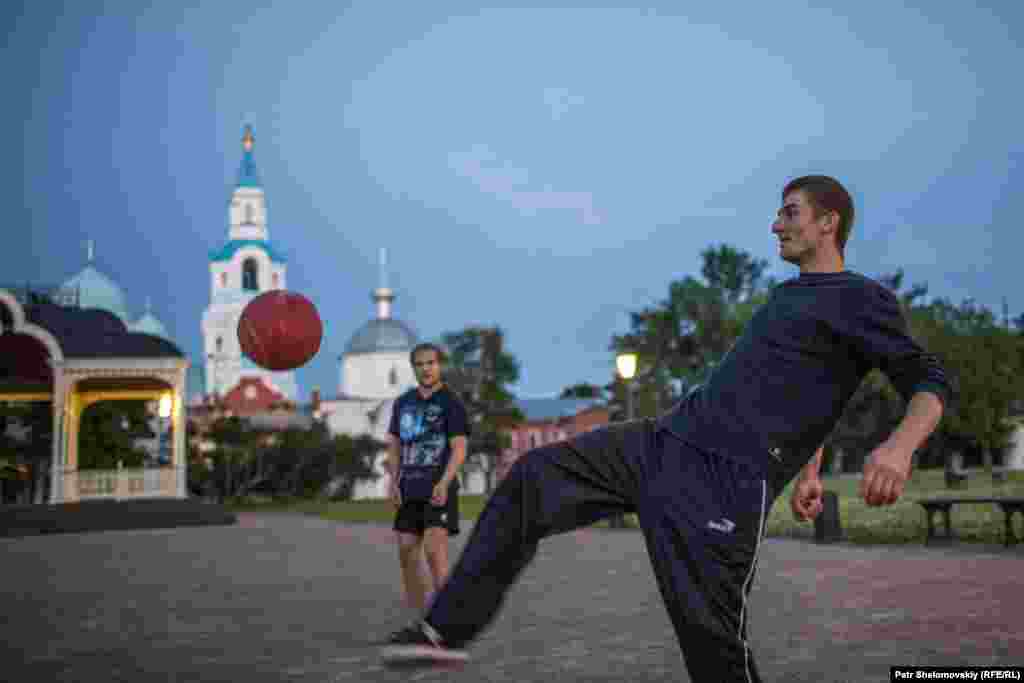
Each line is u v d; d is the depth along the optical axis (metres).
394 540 19.09
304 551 16.39
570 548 15.03
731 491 2.83
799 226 3.07
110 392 35.00
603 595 9.20
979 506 21.88
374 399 101.19
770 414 2.88
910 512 20.30
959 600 8.09
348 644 6.79
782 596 8.64
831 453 55.25
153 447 46.00
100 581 11.82
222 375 121.75
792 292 3.00
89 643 7.04
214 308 122.94
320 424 73.31
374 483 86.19
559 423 106.00
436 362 6.99
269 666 6.01
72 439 30.05
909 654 5.84
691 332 59.59
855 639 6.39
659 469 2.90
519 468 2.97
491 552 2.86
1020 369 50.00
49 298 36.19
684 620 2.82
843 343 2.87
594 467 2.95
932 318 49.38
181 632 7.52
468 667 5.78
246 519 30.84
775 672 5.41
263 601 9.45
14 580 12.02
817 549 13.30
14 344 31.77
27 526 23.73
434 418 6.93
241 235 125.62
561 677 5.45
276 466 67.38
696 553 2.81
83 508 26.70
